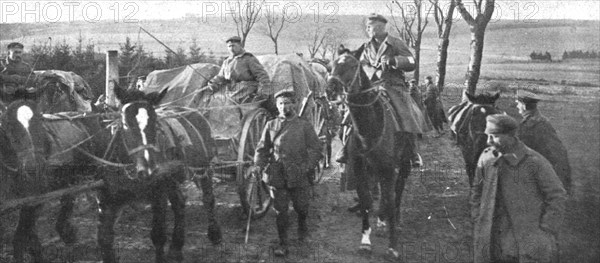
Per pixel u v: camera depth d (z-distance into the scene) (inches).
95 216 274.4
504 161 176.4
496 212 178.9
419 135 245.1
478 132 250.1
